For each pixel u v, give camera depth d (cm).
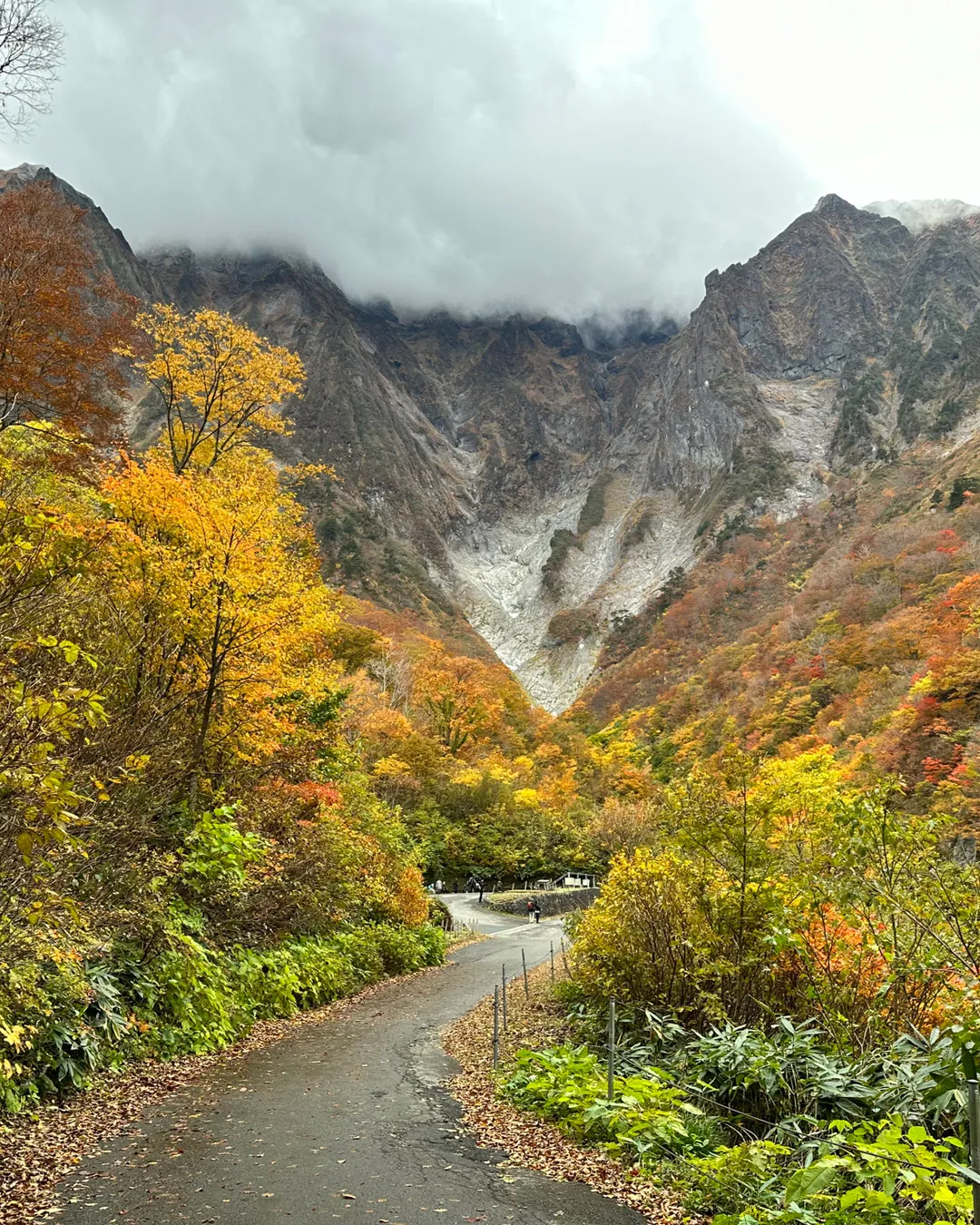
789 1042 647
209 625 1084
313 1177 510
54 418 1488
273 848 1284
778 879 770
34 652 647
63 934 648
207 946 1020
